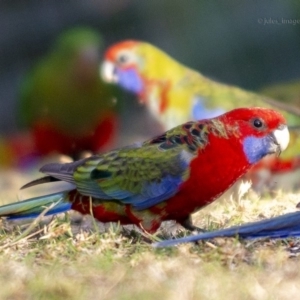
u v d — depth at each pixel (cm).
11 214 1059
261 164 1355
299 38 2544
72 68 1641
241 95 1427
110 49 1474
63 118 1652
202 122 1020
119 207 1033
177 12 2572
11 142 1900
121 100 1666
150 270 887
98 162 1037
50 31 2570
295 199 1205
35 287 863
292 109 1404
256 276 891
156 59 1453
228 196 1322
